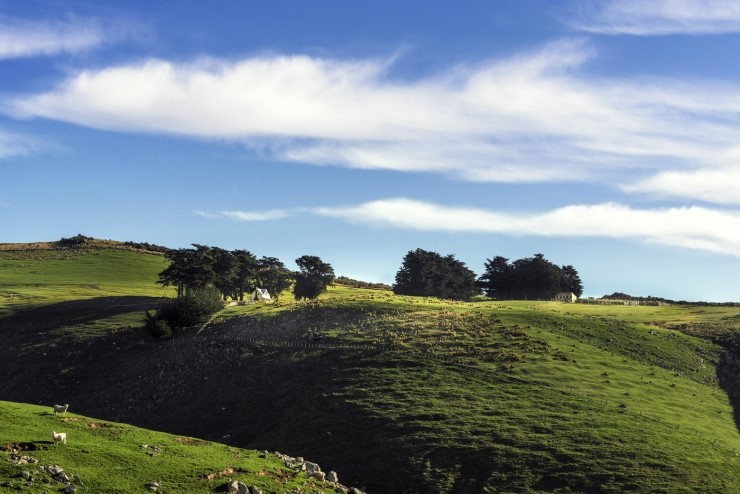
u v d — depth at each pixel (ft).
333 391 260.21
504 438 211.41
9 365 334.44
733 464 195.83
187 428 253.65
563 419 224.94
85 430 148.36
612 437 210.18
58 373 319.27
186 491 128.06
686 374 288.71
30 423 144.25
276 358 299.58
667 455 198.18
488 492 186.39
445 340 305.32
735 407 258.98
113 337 354.33
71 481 121.08
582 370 274.36
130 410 275.59
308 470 161.89
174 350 324.19
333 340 313.73
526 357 284.20
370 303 383.24
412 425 225.15
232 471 142.82
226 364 300.40
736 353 319.68
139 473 130.31
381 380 264.52
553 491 183.62
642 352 309.01
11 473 118.11
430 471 198.59
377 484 197.26
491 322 334.24
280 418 248.52
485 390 251.39
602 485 183.93
